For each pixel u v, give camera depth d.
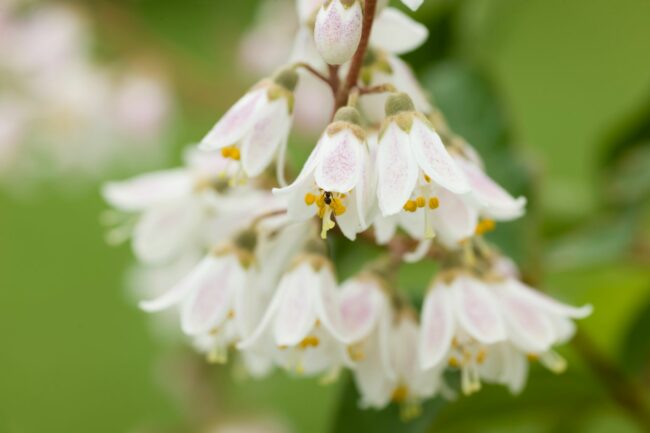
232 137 0.29
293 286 0.29
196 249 0.33
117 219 0.36
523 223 0.34
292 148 0.43
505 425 0.35
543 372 0.34
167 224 0.32
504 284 0.30
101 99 0.45
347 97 0.29
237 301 0.30
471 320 0.29
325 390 0.45
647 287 0.35
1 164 0.46
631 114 0.39
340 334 0.29
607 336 0.35
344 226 0.28
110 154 0.47
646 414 0.34
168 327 0.41
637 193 0.38
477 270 0.30
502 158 0.34
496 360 0.30
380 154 0.28
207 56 0.46
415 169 0.28
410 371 0.30
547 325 0.30
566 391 0.34
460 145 0.29
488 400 0.34
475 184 0.29
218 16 0.46
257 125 0.29
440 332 0.30
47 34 0.45
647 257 0.37
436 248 0.30
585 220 0.39
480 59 0.39
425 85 0.35
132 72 0.45
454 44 0.39
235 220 0.31
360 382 0.30
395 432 0.32
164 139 0.47
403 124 0.28
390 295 0.30
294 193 0.28
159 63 0.45
